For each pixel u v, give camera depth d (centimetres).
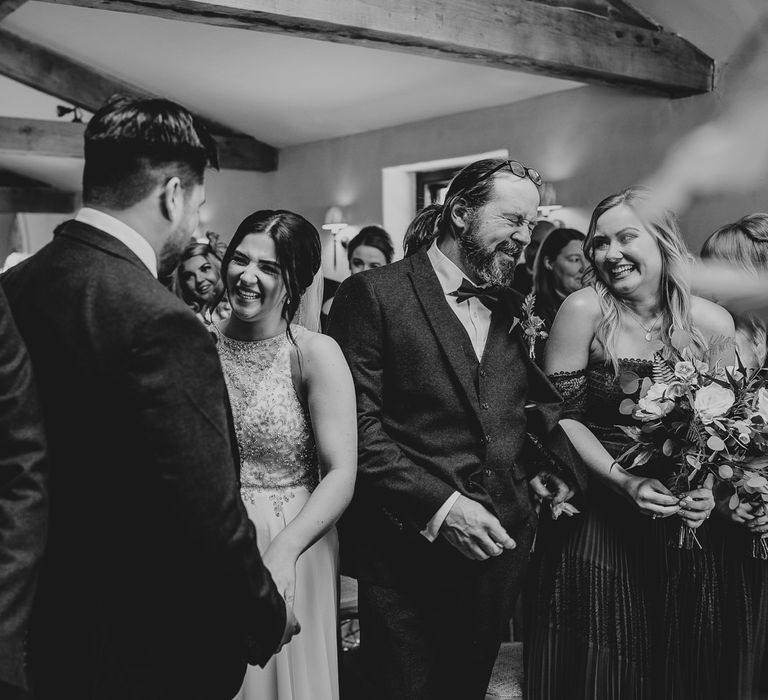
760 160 374
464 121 765
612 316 239
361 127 855
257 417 207
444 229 226
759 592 245
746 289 244
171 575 153
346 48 681
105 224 154
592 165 655
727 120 540
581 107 663
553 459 226
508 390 221
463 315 223
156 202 155
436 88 728
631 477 232
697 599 242
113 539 151
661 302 240
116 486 147
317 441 207
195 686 161
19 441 140
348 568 223
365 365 218
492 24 501
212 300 329
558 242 412
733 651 245
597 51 534
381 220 853
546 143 693
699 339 238
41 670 155
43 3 717
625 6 570
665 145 592
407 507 210
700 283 247
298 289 207
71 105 934
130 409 144
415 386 217
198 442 146
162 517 146
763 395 226
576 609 243
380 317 218
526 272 433
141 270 152
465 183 218
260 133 937
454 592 222
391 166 837
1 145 873
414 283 221
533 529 229
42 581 155
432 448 215
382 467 210
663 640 242
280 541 193
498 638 226
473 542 209
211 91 831
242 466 209
